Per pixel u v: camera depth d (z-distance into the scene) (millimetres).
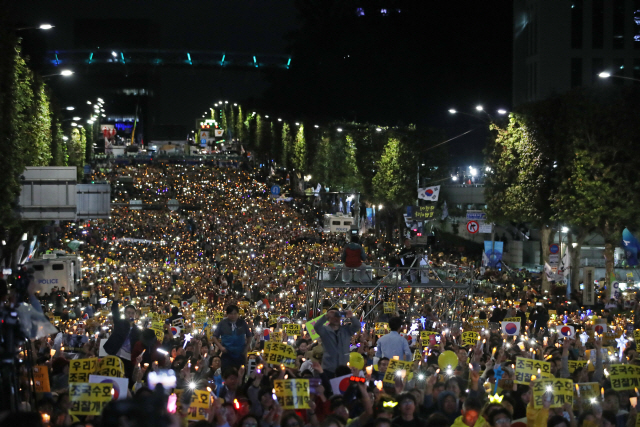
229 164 153750
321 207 101812
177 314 23719
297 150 111375
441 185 74375
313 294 23016
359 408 9906
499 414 8242
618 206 40688
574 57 76062
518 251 63750
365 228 82500
